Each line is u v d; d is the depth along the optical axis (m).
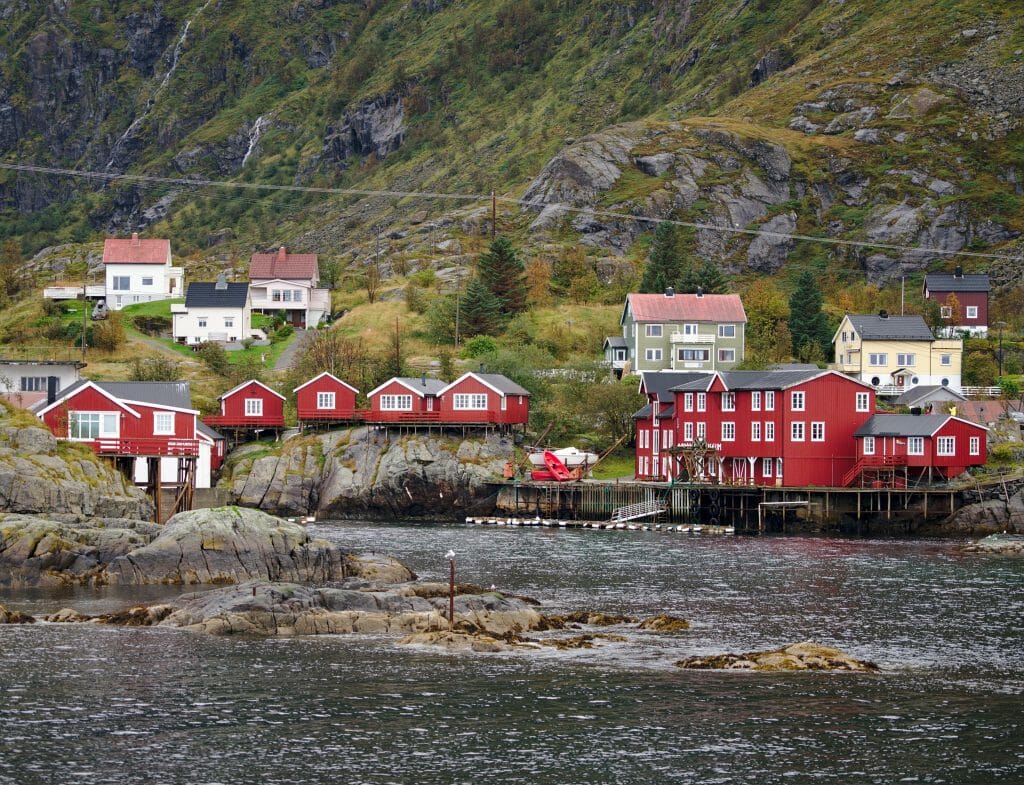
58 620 73.94
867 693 61.03
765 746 53.56
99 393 121.00
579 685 61.72
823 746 53.59
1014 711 58.38
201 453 139.50
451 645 69.12
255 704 58.00
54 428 120.44
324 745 53.00
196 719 55.84
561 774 50.34
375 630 72.75
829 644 71.75
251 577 87.56
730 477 140.88
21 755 51.16
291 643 69.44
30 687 59.81
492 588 83.38
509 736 54.34
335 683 61.50
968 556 109.94
